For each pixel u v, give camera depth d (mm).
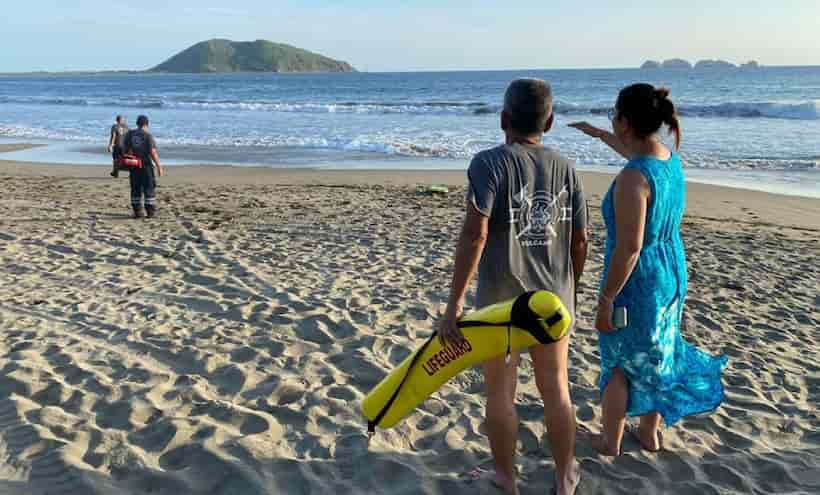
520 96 2656
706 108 30703
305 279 6559
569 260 2807
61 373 4203
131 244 7973
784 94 51125
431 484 3115
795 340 5223
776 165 17281
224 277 6555
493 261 2654
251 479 3111
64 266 6945
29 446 3332
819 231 10281
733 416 3885
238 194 12766
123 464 3213
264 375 4266
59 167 17797
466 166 17859
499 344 2545
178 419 3600
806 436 3695
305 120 33188
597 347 4898
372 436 3523
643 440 3463
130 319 5309
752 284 6812
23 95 70438
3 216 9828
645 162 2797
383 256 7555
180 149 22109
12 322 5172
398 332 5133
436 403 3926
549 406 2865
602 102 42719
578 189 2799
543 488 3133
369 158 19734
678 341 3188
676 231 3057
